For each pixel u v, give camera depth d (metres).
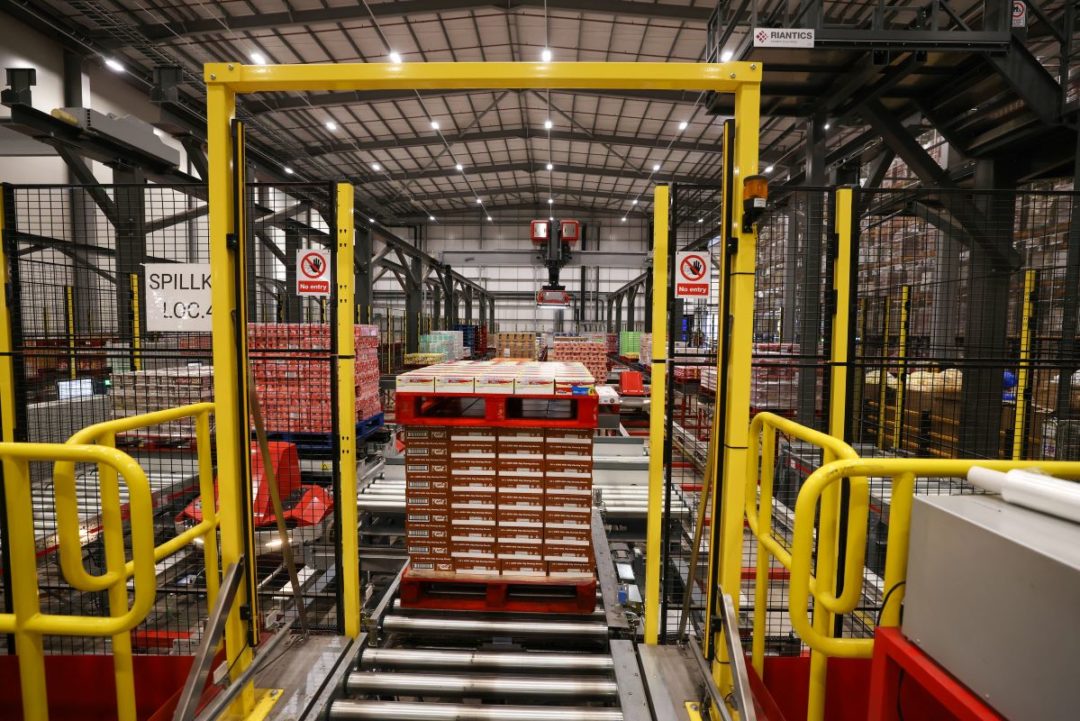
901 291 6.16
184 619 3.66
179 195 8.75
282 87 2.15
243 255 2.17
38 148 6.44
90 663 2.39
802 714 2.39
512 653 2.58
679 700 2.26
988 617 1.16
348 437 2.65
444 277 17.92
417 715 2.22
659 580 2.70
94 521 3.71
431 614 2.90
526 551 2.93
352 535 2.67
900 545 1.55
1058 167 5.31
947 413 5.31
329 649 2.55
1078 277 4.17
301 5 9.34
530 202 25.86
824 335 2.86
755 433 2.25
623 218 26.34
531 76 2.12
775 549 2.00
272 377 5.07
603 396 6.02
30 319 7.59
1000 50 4.46
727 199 2.20
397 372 13.77
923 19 4.90
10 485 1.66
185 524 3.80
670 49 10.80
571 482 2.88
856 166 5.62
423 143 15.74
